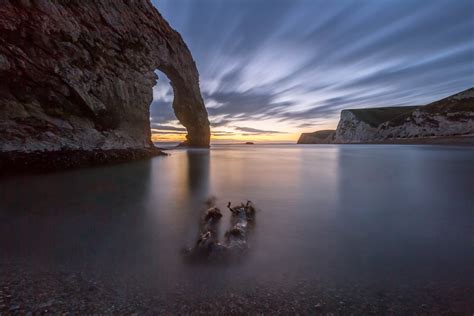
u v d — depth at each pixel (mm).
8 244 5332
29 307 3223
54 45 16984
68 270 4250
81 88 18969
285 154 49938
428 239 5941
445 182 14789
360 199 10461
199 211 8336
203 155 40594
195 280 4023
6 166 13695
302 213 8297
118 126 24438
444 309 3344
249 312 3275
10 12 14531
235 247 5062
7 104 14680
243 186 13484
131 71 26031
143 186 12812
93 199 9672
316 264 4629
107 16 22328
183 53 44969
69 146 17828
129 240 5699
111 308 3277
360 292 3734
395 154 42969
